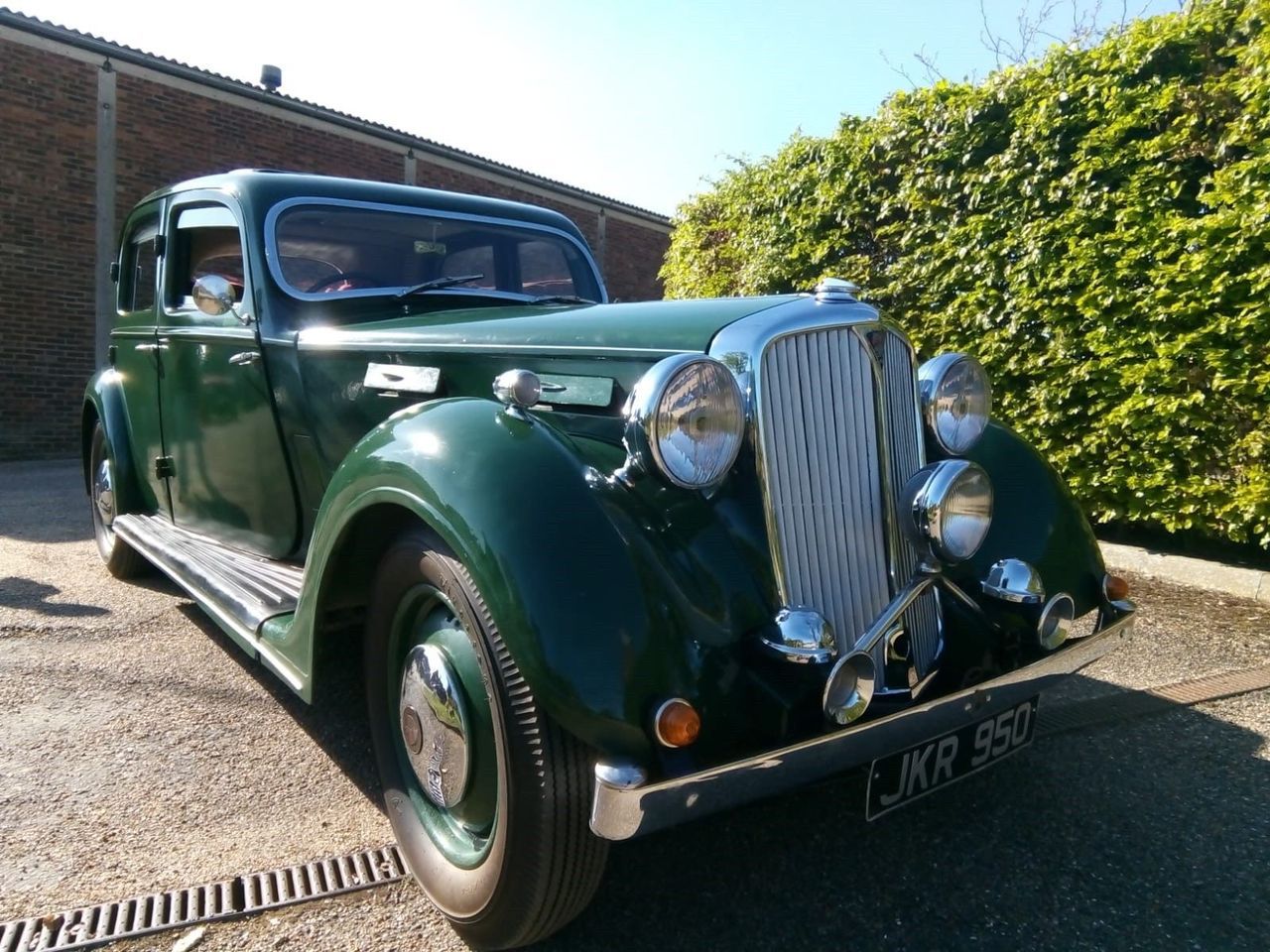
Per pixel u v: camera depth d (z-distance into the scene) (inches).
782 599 78.5
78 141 401.1
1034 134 214.7
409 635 87.3
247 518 137.9
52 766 108.8
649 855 91.9
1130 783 106.3
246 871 88.3
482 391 99.3
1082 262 202.2
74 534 239.3
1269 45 180.9
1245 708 127.2
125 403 177.6
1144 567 200.1
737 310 86.5
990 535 100.7
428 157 531.2
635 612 68.1
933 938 79.3
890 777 78.7
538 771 67.5
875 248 260.8
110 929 78.9
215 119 441.7
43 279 398.0
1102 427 205.9
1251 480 184.2
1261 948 78.0
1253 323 179.9
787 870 89.4
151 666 141.3
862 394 87.0
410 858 84.3
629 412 76.5
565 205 613.6
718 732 70.7
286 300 125.7
